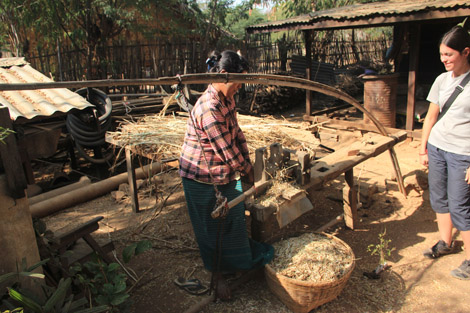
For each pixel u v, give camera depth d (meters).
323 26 7.30
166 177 5.33
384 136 4.23
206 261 2.80
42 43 10.01
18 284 2.20
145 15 9.46
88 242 2.62
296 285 2.42
